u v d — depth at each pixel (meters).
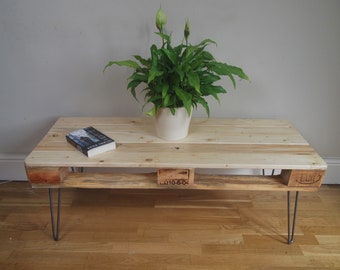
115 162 1.02
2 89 1.43
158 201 1.52
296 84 1.41
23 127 1.54
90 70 1.40
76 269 1.14
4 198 1.54
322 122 1.50
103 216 1.41
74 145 1.12
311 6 1.24
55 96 1.46
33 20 1.28
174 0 1.25
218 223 1.37
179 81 1.05
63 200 1.52
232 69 1.09
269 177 1.16
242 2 1.25
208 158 1.06
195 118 1.43
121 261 1.17
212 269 1.14
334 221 1.39
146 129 1.30
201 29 1.30
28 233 1.31
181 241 1.27
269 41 1.32
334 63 1.36
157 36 1.32
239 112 1.49
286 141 1.20
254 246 1.25
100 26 1.30
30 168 1.05
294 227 1.25
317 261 1.18
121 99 1.46
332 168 1.61
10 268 1.14
